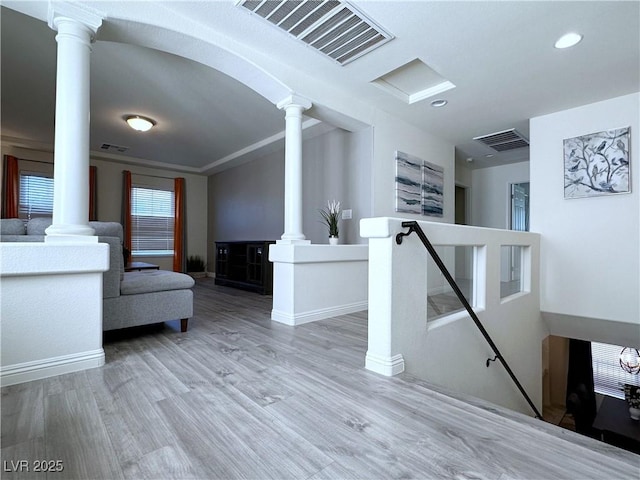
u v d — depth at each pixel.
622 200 3.55
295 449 1.19
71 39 1.94
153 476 1.04
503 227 6.28
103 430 1.29
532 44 2.63
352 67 3.03
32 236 2.19
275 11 2.29
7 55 3.00
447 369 2.36
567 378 6.34
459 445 1.22
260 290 5.10
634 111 3.47
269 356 2.20
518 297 3.53
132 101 3.97
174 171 7.39
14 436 1.25
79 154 1.95
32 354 1.76
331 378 1.83
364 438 1.26
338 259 3.50
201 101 3.97
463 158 5.92
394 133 4.19
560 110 3.93
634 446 5.07
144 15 2.17
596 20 2.34
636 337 3.56
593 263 3.74
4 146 5.45
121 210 6.68
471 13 2.29
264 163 6.11
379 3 2.21
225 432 1.29
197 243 7.76
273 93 3.17
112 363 2.04
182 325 2.82
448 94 3.55
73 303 1.89
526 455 1.16
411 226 1.92
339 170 4.40
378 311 1.92
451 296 2.55
